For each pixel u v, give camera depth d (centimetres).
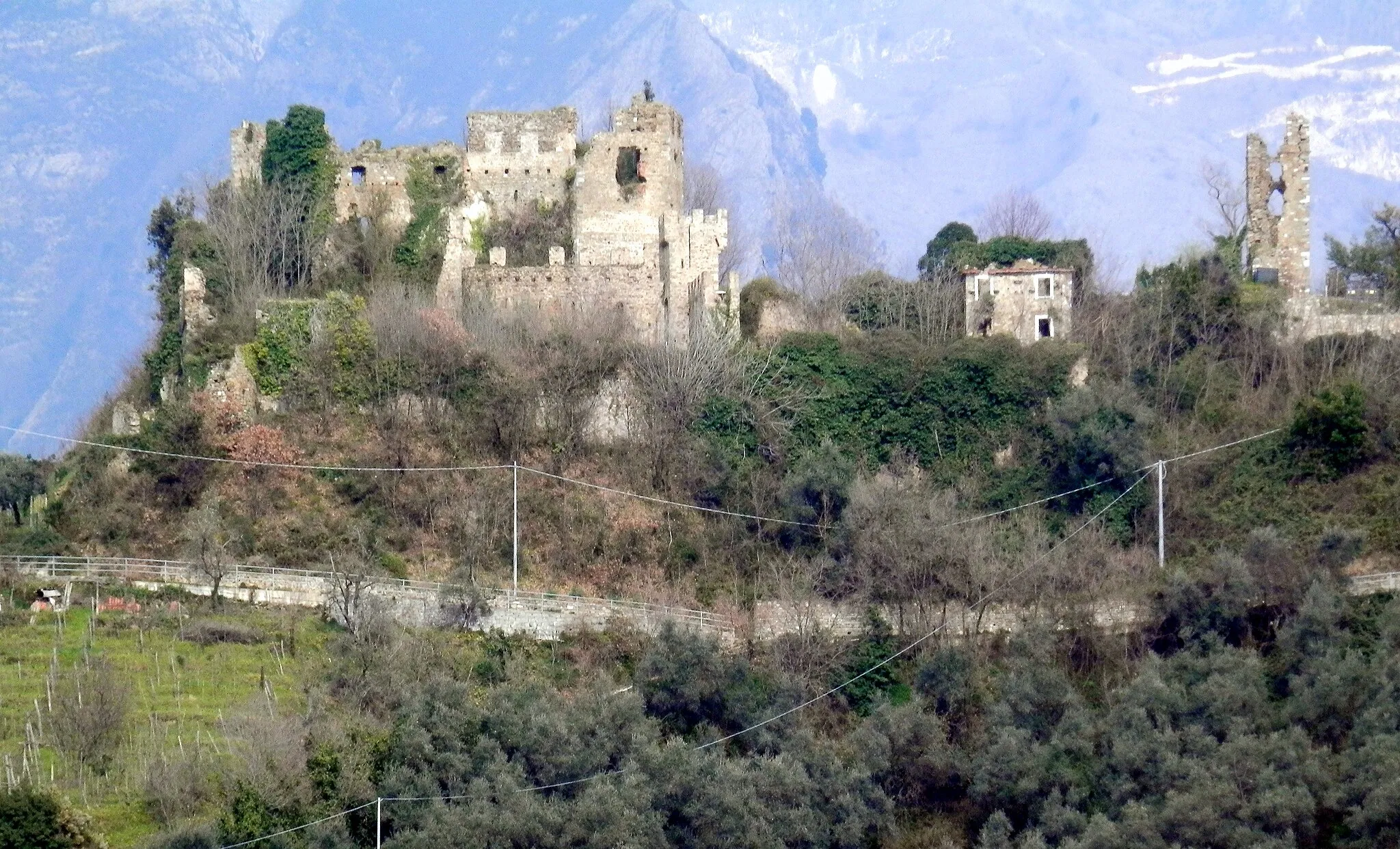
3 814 11319
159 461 15550
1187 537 15900
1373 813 12594
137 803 11994
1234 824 12662
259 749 12088
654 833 12312
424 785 12025
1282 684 14050
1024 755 13325
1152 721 13512
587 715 12925
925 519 15650
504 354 16538
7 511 16112
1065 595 15012
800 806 12950
